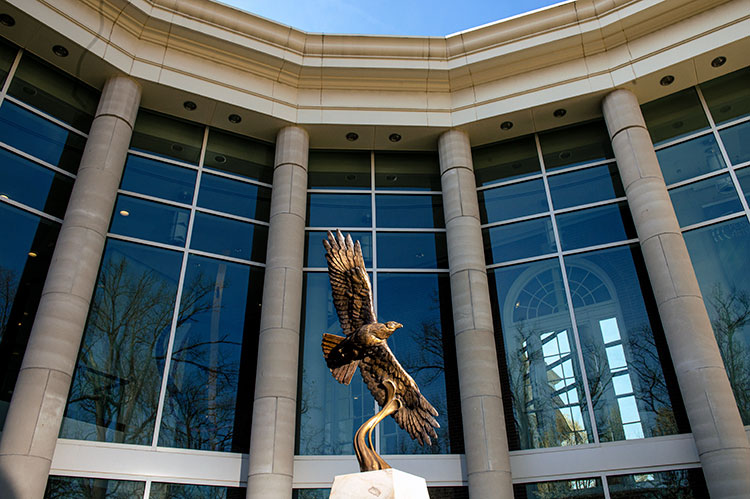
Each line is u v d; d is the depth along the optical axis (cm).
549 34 1487
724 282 1255
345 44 1527
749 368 1160
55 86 1377
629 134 1399
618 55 1479
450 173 1502
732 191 1335
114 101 1355
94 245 1185
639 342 1256
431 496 1191
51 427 996
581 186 1496
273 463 1126
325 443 1245
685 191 1380
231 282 1384
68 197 1295
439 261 1488
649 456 1139
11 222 1198
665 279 1211
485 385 1231
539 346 1329
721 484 1015
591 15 1466
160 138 1494
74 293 1112
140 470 1089
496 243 1485
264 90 1527
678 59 1405
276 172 1490
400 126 1546
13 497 919
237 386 1265
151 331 1243
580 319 1326
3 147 1241
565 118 1544
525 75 1541
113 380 1157
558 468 1183
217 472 1148
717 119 1432
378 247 1502
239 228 1463
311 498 1170
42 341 1048
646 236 1277
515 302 1396
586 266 1380
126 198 1372
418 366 1348
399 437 1256
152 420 1154
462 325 1308
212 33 1452
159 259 1333
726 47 1371
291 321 1281
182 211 1422
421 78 1555
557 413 1247
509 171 1579
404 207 1574
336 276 551
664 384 1198
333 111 1551
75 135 1367
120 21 1404
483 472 1149
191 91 1445
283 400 1189
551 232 1455
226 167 1534
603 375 1251
